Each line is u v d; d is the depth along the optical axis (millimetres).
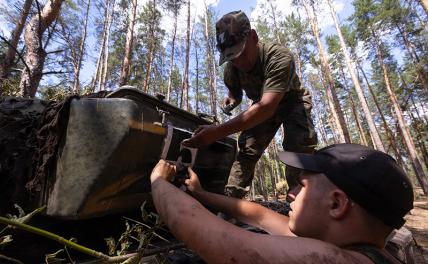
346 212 784
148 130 1368
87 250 961
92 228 1505
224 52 2100
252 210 1424
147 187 1436
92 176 1215
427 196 20812
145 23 21453
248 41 2074
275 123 2584
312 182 861
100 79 17547
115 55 23422
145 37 22516
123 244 1158
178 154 1583
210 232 755
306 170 875
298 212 875
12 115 1477
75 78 7922
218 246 731
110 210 1310
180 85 32156
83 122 1241
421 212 12117
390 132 26375
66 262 1388
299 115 2498
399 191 757
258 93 2350
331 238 807
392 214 753
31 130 1430
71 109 1253
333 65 28375
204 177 1953
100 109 1261
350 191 771
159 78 29344
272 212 1430
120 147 1245
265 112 1864
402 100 27953
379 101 33469
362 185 758
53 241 1404
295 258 673
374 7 22688
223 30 2086
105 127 1249
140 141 1328
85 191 1206
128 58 12398
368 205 752
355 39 25078
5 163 1339
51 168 1267
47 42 4277
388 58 27953
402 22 20766
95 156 1228
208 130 1623
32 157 1383
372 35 24328
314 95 37312
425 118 30953
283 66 1962
